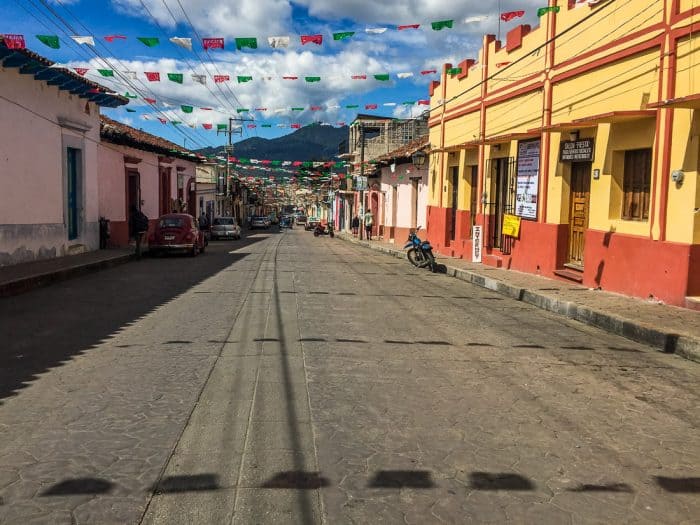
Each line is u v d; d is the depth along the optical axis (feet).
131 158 81.46
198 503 11.41
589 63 39.91
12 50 42.06
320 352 23.12
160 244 69.41
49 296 37.35
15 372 20.02
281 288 41.32
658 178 32.45
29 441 14.26
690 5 30.27
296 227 283.79
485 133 60.23
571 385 19.60
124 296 37.37
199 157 112.47
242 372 20.13
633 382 20.15
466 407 17.17
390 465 13.24
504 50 55.11
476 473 12.93
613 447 14.55
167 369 20.42
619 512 11.40
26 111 49.73
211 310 32.12
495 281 43.75
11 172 47.57
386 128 149.69
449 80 72.79
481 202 61.21
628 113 33.04
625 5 35.99
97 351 22.90
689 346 23.71
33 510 11.06
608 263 37.58
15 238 48.70
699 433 15.61
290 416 16.12
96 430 14.98
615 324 28.45
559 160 44.21
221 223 126.72
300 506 11.36
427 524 10.82
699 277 30.60
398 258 74.74
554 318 32.37
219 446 14.08
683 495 12.14
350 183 173.17
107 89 60.34
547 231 46.16
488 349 24.47
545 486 12.40
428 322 30.12
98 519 10.77
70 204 61.77
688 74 30.48
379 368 21.06
